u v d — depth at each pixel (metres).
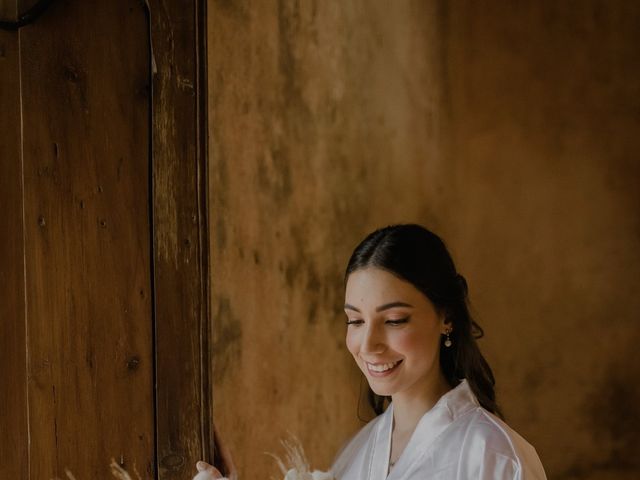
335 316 4.98
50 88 2.38
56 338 2.39
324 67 4.94
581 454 6.07
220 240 4.23
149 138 2.50
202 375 2.55
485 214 5.84
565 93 6.02
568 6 6.01
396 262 2.40
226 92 4.30
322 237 4.90
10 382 2.34
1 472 2.32
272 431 4.49
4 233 2.34
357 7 5.16
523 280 5.95
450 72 5.70
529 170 5.95
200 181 2.54
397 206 5.39
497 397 5.92
